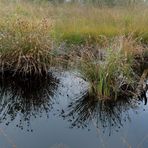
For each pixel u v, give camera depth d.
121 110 5.12
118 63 5.58
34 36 6.46
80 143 4.15
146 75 6.53
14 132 4.43
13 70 6.42
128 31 8.94
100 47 7.18
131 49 6.61
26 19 7.16
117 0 14.34
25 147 4.05
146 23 9.75
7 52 6.43
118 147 4.05
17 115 4.99
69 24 9.73
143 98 5.58
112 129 4.51
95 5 13.38
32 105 5.40
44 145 4.10
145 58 7.46
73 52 7.03
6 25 6.78
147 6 11.85
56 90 5.97
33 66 6.39
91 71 5.57
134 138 4.29
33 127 4.58
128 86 5.79
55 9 11.66
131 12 11.00
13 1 11.23
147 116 4.93
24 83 6.29
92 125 4.64
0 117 4.91
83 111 5.12
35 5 12.41
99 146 4.07
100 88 5.39
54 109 5.22
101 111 5.12
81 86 6.01
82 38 8.69
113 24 9.87
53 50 6.76
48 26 6.91
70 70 6.58
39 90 6.00
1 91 5.93
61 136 4.32
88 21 10.13
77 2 15.17
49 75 6.61
